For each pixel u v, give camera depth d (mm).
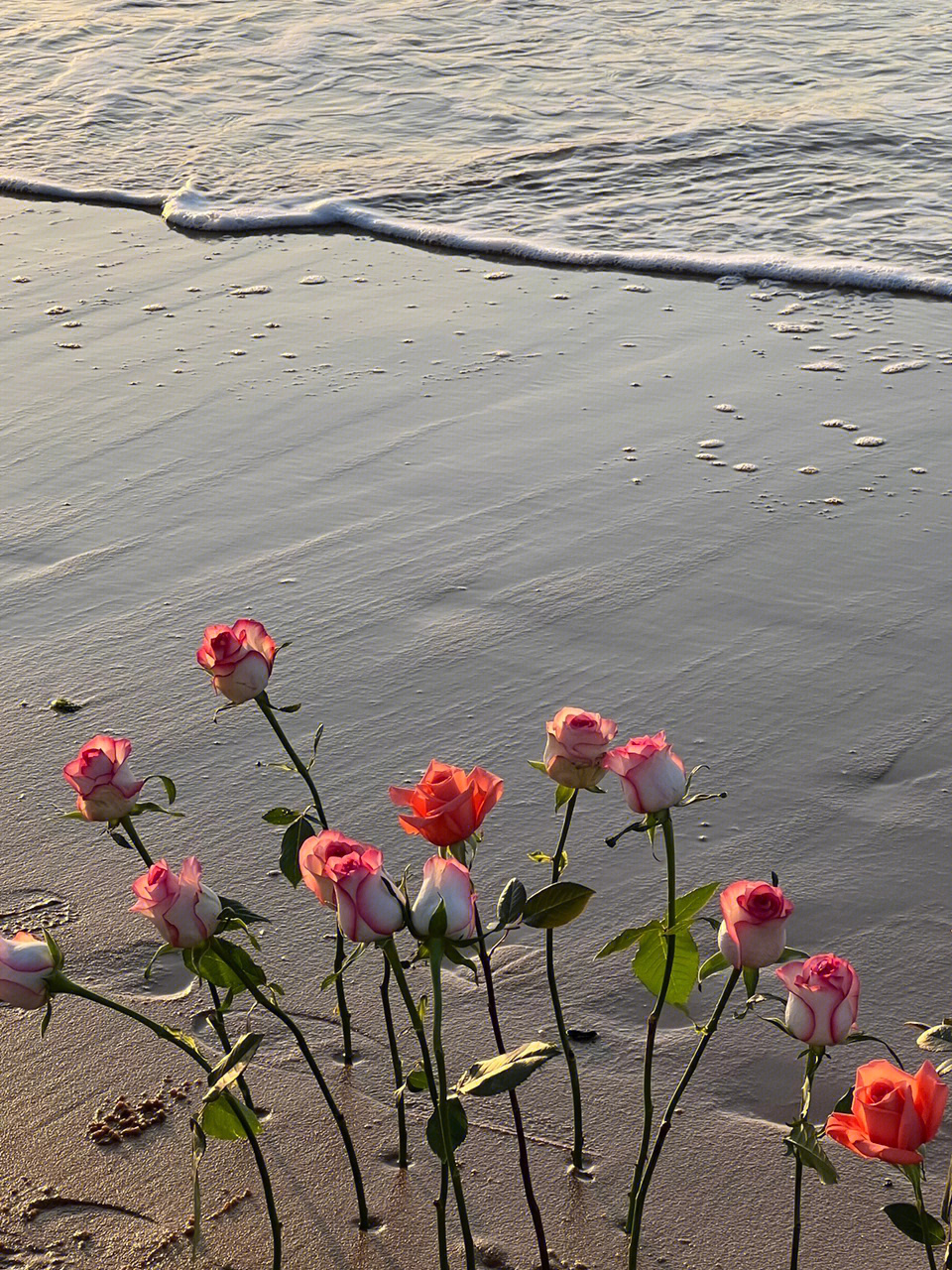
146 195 8273
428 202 7984
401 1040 2512
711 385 5578
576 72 10211
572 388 5586
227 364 5895
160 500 4777
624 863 3006
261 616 4059
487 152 8805
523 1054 1628
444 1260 1861
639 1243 2098
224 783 3312
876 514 4527
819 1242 2094
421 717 3562
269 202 8055
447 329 6242
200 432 5281
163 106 9984
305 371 5805
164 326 6348
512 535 4477
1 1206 2197
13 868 3004
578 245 7258
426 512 4645
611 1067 2451
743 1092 2391
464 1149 2287
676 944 1899
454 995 2627
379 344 6078
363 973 2678
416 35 11273
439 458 5016
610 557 4328
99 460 5074
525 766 3352
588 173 8352
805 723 3480
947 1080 2375
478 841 1700
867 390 5477
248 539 4512
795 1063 2447
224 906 1763
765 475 4816
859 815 3135
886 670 3693
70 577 4312
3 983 1631
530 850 3061
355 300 6652
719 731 3465
